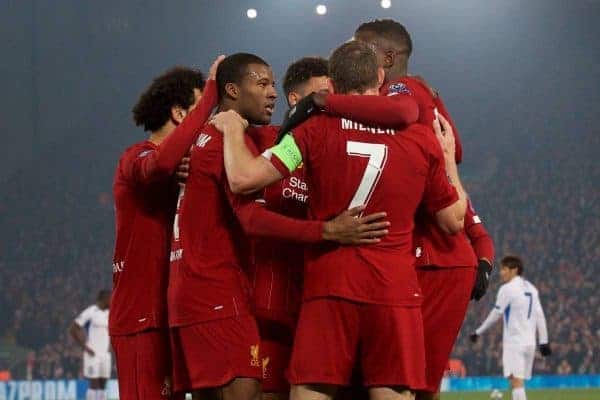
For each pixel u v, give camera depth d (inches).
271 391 404.2
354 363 350.3
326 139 341.4
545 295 2090.3
